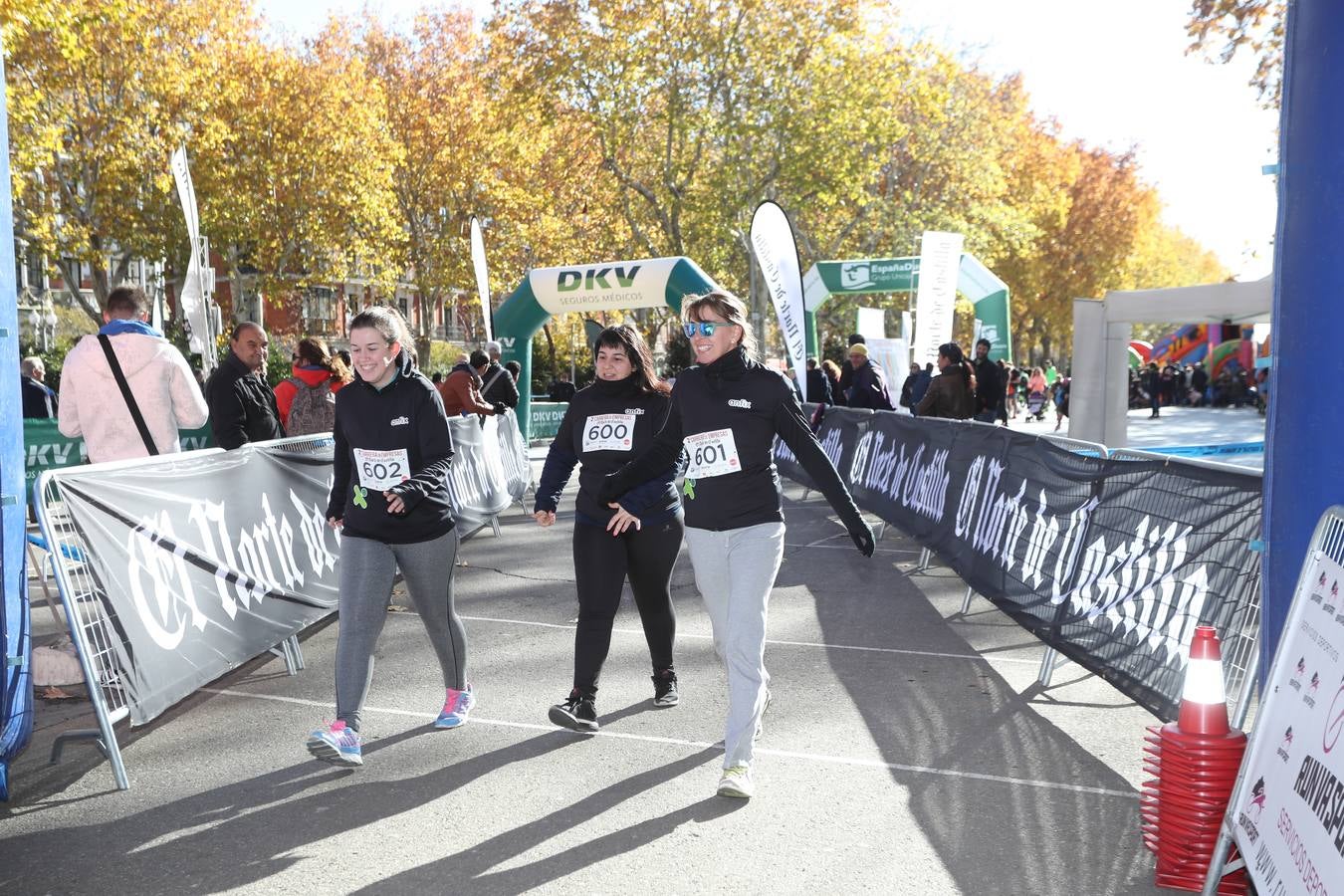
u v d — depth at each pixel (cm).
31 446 1025
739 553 402
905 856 345
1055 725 479
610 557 467
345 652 420
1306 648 275
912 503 926
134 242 2839
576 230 4022
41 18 1912
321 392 855
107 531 429
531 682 546
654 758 434
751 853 346
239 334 669
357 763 410
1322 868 234
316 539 629
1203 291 1331
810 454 399
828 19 3152
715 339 401
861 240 3981
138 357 559
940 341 1912
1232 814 293
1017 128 4712
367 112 3120
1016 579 631
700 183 3438
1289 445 342
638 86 3183
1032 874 333
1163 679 445
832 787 403
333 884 324
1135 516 505
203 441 993
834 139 3244
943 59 3541
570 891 319
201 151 2833
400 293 5356
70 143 2631
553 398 3106
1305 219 335
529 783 407
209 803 388
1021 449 677
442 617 461
